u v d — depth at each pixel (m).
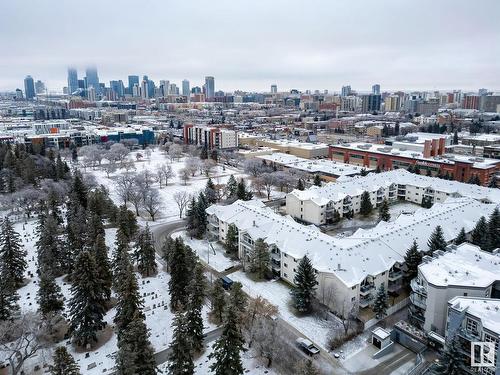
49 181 159.38
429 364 66.81
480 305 65.69
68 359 55.25
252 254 98.81
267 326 70.38
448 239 102.38
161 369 67.12
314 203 133.25
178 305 86.62
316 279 84.69
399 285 90.88
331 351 71.25
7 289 80.94
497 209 109.50
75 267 74.38
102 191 149.25
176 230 132.88
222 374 61.59
